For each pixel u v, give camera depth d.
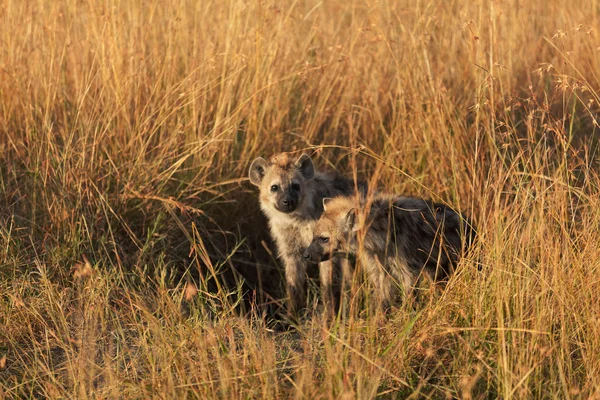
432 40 15.44
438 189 13.12
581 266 9.16
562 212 9.80
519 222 9.65
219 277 13.27
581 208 11.54
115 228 12.52
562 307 8.45
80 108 13.34
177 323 9.99
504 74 14.45
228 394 7.93
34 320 10.21
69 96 14.63
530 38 16.11
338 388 7.75
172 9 15.22
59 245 11.78
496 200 9.82
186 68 14.78
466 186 12.82
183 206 11.87
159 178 12.96
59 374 9.20
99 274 10.82
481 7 13.90
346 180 13.05
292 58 15.92
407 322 9.06
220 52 15.05
